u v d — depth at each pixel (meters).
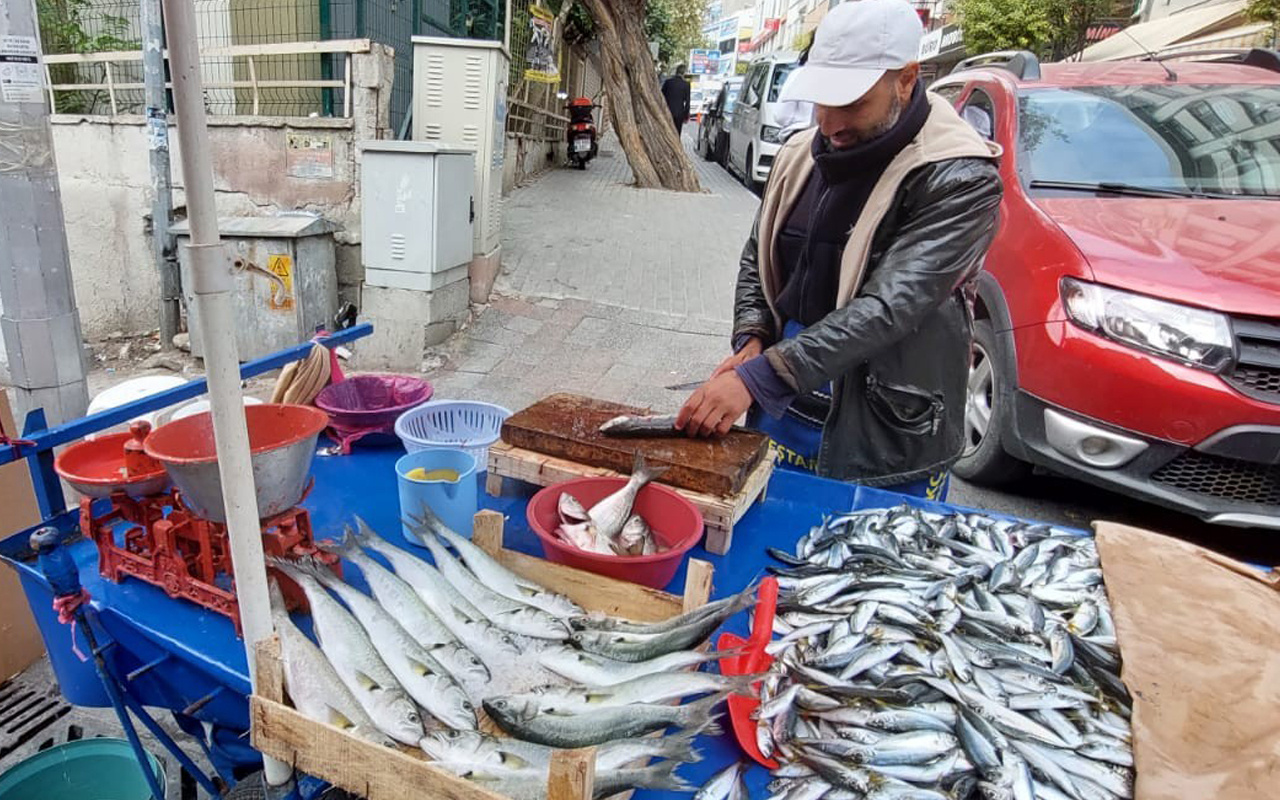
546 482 1.91
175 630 1.42
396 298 5.20
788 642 1.45
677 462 1.81
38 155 3.57
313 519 1.84
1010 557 1.83
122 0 6.98
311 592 1.42
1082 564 1.78
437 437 2.26
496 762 1.12
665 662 1.31
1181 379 2.96
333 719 1.19
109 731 2.39
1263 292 2.95
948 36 18.80
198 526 1.43
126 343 6.15
